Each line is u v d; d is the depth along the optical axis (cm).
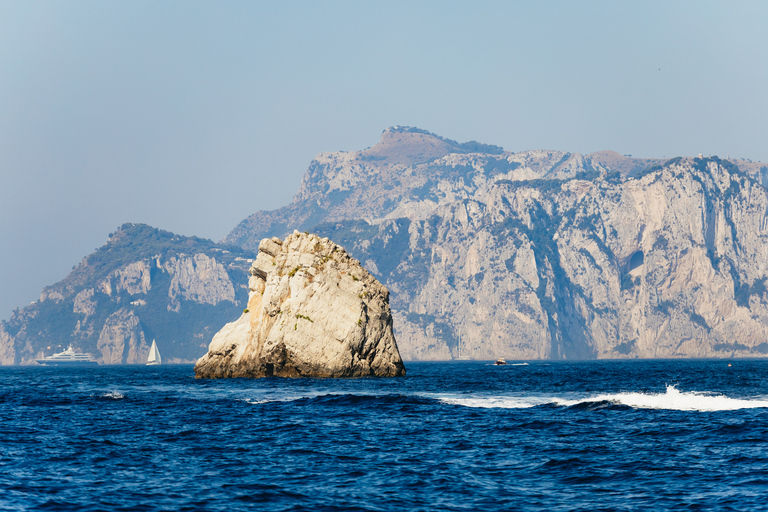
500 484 8344
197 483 8438
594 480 8469
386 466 9344
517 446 10588
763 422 12038
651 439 10856
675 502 7438
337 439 11425
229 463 9606
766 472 8525
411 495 7875
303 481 8538
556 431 11812
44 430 12712
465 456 9931
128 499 7700
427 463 9506
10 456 10081
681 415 13138
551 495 7844
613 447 10331
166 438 11681
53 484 8350
